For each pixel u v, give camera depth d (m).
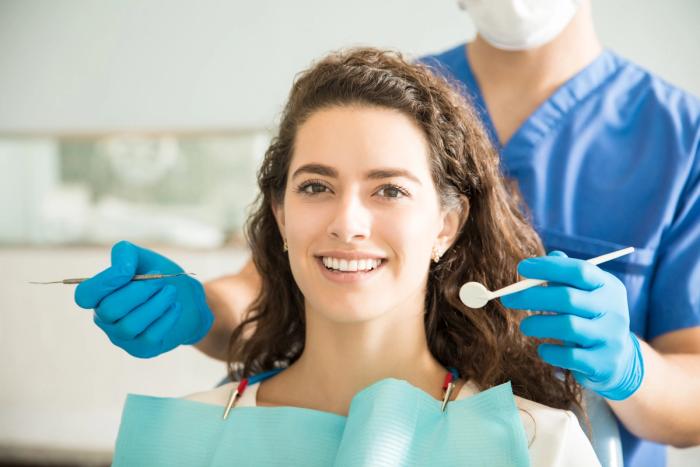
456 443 0.96
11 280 3.78
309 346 1.11
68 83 3.77
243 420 1.05
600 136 1.35
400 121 1.05
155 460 1.04
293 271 1.05
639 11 3.04
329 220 1.01
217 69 3.64
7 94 3.81
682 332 1.22
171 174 3.69
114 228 3.75
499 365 1.16
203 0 3.64
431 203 1.06
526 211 1.32
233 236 3.65
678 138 1.30
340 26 3.50
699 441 1.14
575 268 0.91
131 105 3.73
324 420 1.03
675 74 3.01
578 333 0.91
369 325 1.06
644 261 1.25
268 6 3.57
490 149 1.21
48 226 3.78
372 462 0.91
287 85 3.58
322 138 1.03
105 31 3.73
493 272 1.21
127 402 1.09
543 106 1.37
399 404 0.96
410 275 1.03
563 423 1.00
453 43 3.39
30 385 3.75
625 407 1.08
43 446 3.58
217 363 3.62
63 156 3.76
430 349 1.22
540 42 1.31
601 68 1.40
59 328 3.75
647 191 1.30
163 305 1.08
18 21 3.79
